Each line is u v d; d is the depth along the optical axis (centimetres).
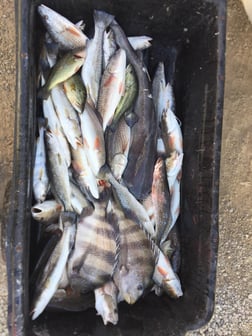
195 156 117
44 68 112
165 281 115
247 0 145
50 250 109
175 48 127
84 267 110
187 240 119
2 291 138
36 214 107
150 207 117
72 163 111
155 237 118
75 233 109
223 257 153
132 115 116
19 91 94
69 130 110
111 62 112
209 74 111
